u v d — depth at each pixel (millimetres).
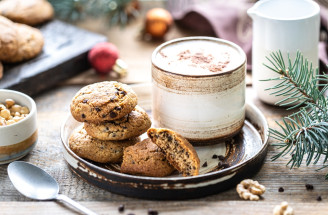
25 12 879
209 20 883
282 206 588
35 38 825
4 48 785
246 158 662
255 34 741
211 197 614
